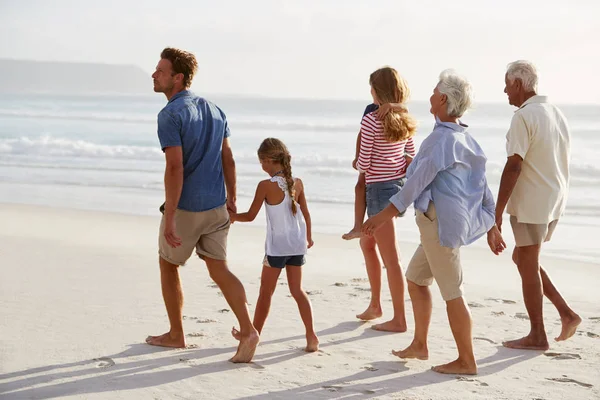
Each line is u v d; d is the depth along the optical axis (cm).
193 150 457
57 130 3481
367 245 580
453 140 419
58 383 418
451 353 496
